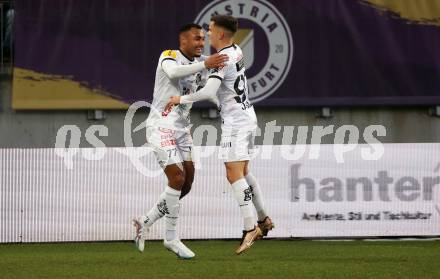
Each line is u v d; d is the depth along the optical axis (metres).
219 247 29.06
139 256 25.48
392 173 31.89
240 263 22.91
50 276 20.30
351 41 40.81
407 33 40.88
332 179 31.89
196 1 40.53
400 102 40.78
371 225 31.89
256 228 22.17
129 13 40.59
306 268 21.56
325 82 40.69
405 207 31.89
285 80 40.59
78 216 32.00
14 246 30.58
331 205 31.92
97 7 40.59
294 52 40.66
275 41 40.59
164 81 22.17
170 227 22.84
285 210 31.94
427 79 40.88
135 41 40.62
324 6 40.78
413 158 31.92
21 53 40.47
